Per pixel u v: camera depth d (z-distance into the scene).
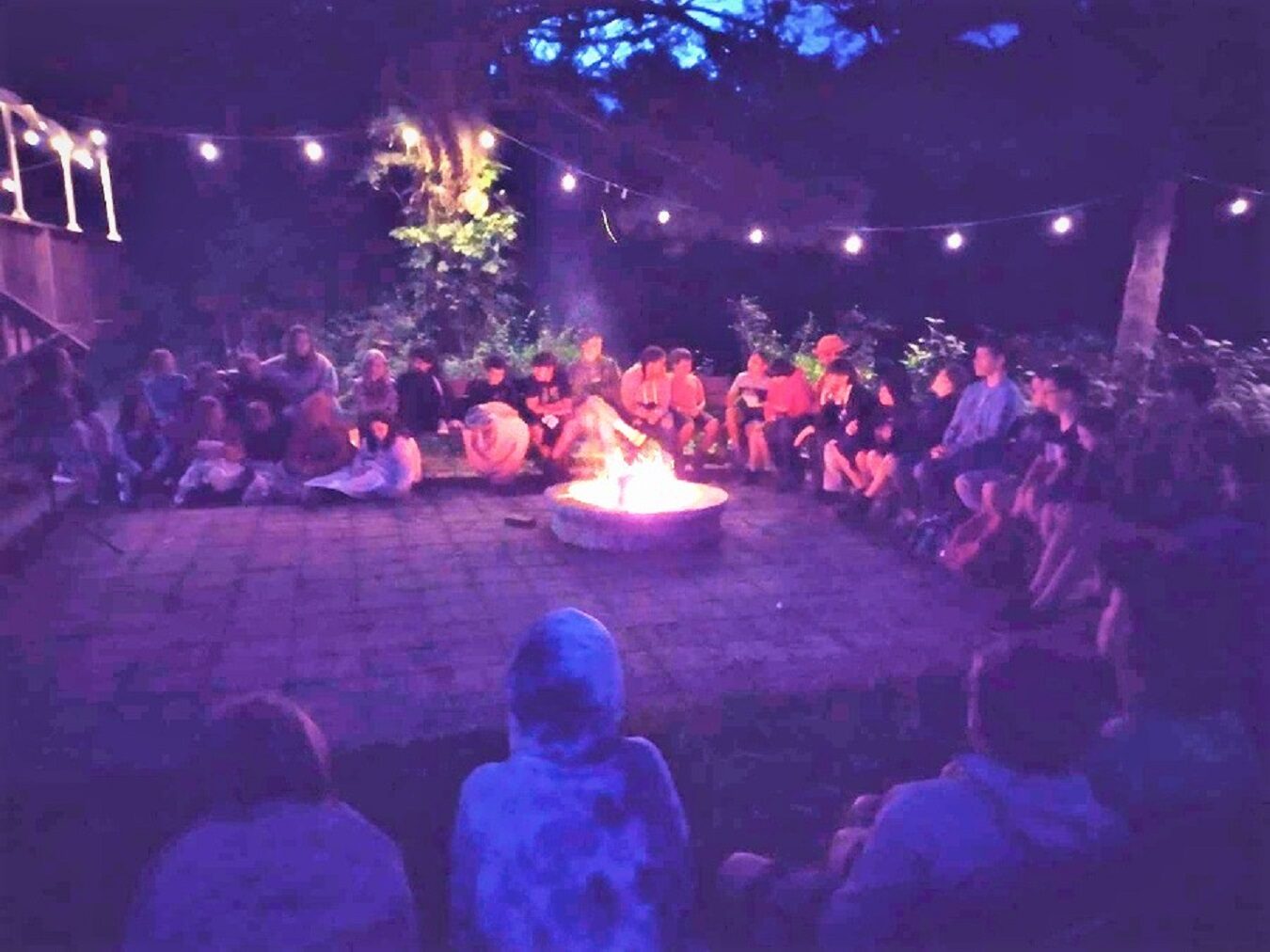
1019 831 2.14
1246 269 15.62
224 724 2.19
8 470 7.83
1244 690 2.70
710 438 10.60
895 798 2.28
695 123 16.89
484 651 5.74
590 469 9.73
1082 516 6.07
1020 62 14.29
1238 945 2.06
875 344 15.17
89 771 4.29
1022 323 17.61
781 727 4.69
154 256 18.08
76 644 5.82
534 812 2.18
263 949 1.99
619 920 2.18
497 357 10.55
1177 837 2.23
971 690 2.28
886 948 2.16
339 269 17.23
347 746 4.54
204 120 16.56
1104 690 2.25
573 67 17.00
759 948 2.69
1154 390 10.44
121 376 16.38
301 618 6.26
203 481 9.05
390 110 13.53
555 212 17.98
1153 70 13.12
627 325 18.70
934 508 7.76
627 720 4.72
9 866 3.55
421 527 8.45
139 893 2.09
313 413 9.30
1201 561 2.61
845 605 6.54
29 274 13.89
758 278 18.67
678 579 7.08
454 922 2.28
